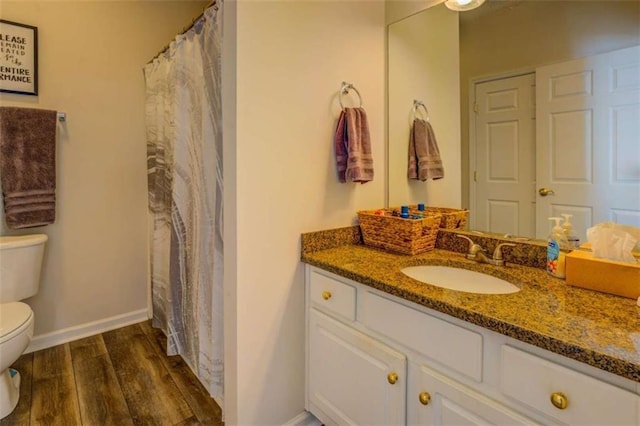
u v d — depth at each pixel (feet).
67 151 7.43
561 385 2.45
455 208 5.14
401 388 3.58
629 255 3.16
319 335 4.65
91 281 7.93
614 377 2.25
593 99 3.80
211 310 5.28
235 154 4.13
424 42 5.30
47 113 6.88
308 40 4.70
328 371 4.54
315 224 4.94
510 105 4.50
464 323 3.02
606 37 3.69
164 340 7.64
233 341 4.39
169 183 6.91
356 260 4.49
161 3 8.54
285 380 4.78
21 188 6.65
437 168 5.31
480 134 4.82
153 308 7.85
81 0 7.45
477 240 4.74
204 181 5.23
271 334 4.58
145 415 5.30
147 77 7.76
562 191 4.07
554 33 4.07
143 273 8.66
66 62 7.32
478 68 4.77
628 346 2.29
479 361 2.92
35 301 7.23
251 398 4.47
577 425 2.38
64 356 6.93
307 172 4.80
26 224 6.72
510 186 4.54
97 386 5.98
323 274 4.52
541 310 2.88
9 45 6.66
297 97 4.63
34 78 6.93
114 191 8.13
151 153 7.68
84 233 7.78
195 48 5.54
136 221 8.49
